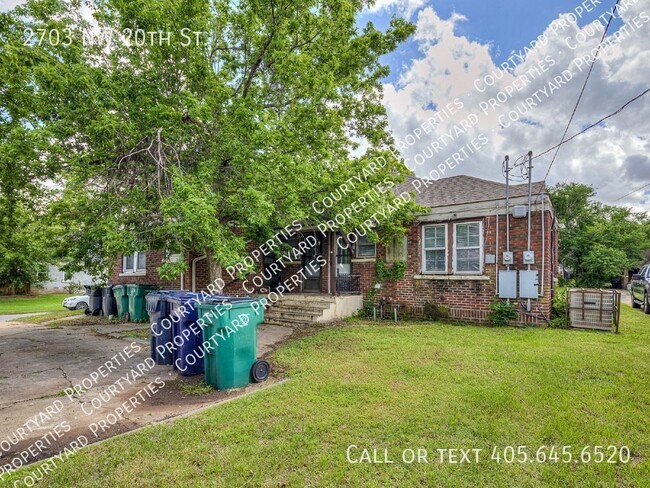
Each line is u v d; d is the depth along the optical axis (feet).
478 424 12.07
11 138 18.25
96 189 23.85
